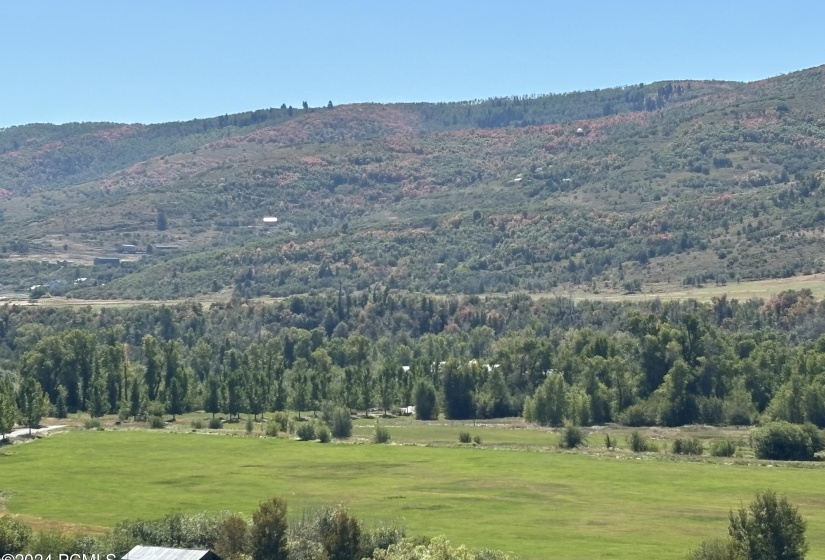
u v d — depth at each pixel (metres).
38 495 175.88
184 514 140.38
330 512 124.56
